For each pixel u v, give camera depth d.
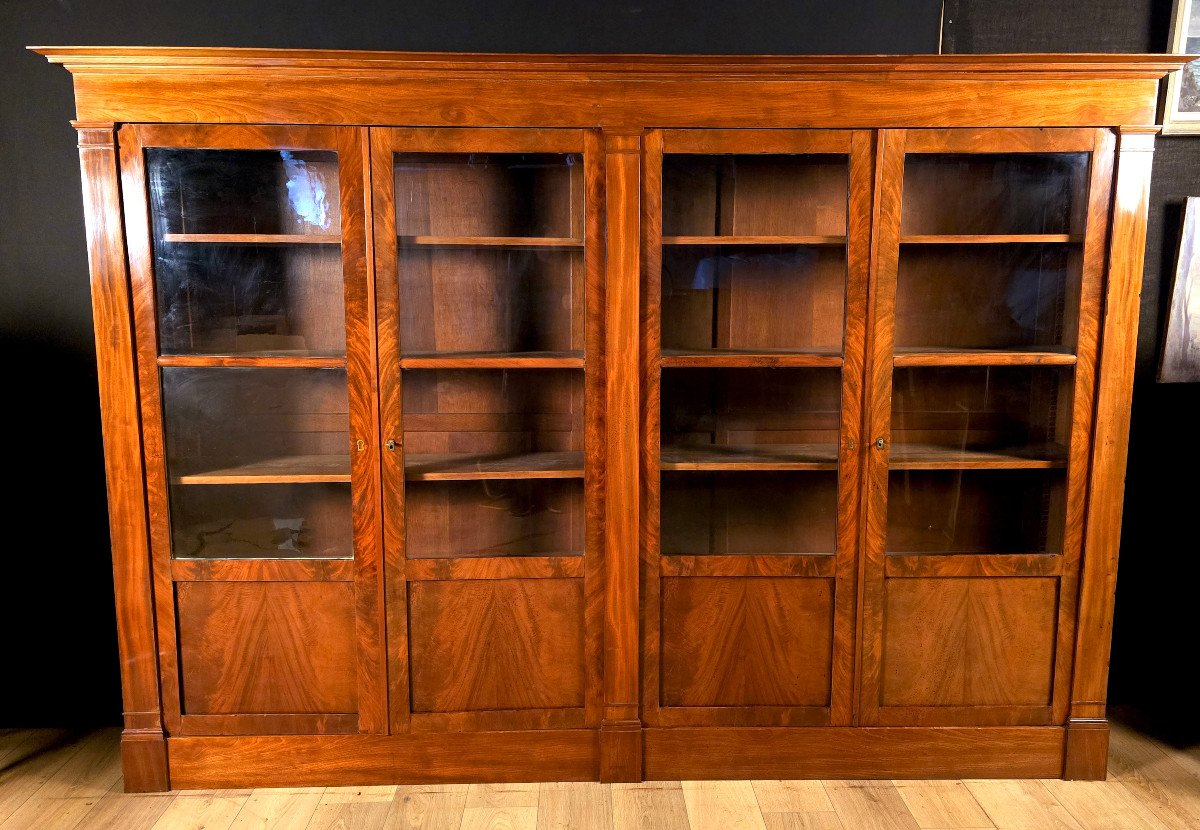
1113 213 1.89
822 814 1.94
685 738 2.06
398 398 1.94
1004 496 2.06
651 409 1.96
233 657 2.01
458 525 2.04
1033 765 2.09
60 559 2.28
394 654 2.02
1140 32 2.20
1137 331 2.10
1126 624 2.42
